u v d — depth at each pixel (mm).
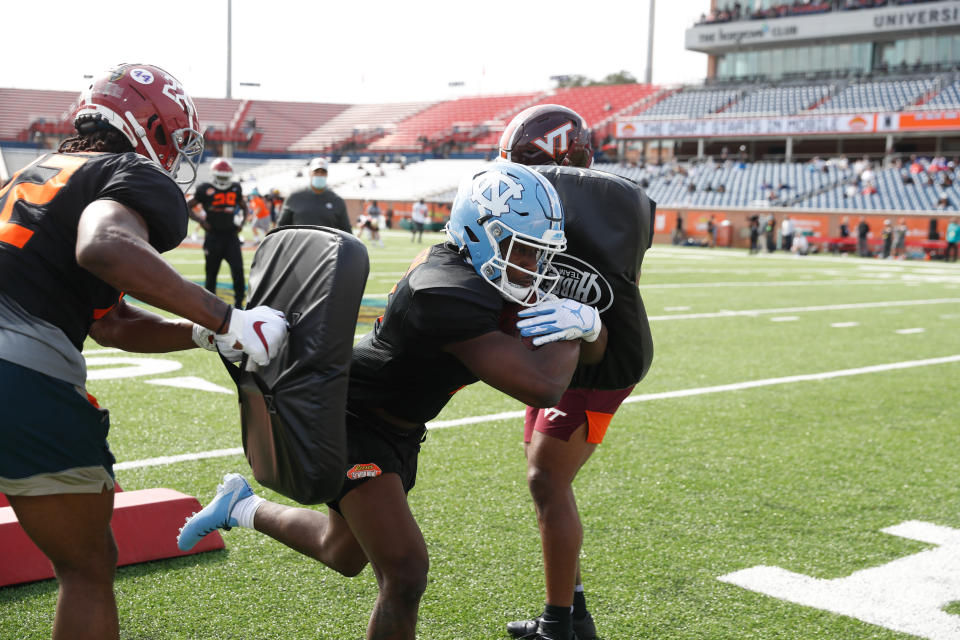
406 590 2104
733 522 3809
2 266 1892
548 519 2600
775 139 38250
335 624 2770
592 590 3094
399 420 2238
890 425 5660
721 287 15406
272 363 1911
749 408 6055
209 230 9531
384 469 2170
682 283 16016
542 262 2133
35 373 1877
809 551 3500
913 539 3660
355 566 2387
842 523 3834
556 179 2385
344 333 1835
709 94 39688
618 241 2314
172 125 2115
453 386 2195
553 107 2807
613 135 40781
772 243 28375
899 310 12398
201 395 5848
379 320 2309
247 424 2088
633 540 3568
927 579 3246
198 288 1789
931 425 5684
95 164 1907
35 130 47656
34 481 1878
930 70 36250
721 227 31422
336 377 1833
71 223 1890
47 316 1917
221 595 2945
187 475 4145
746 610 2959
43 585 2951
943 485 4414
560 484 2613
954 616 2939
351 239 1879
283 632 2703
